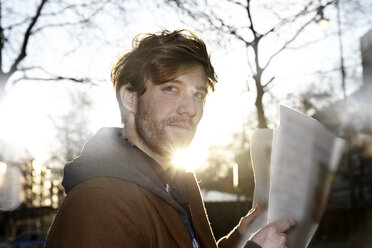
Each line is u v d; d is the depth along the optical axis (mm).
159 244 1088
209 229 1539
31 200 32594
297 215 1041
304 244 1084
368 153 14195
